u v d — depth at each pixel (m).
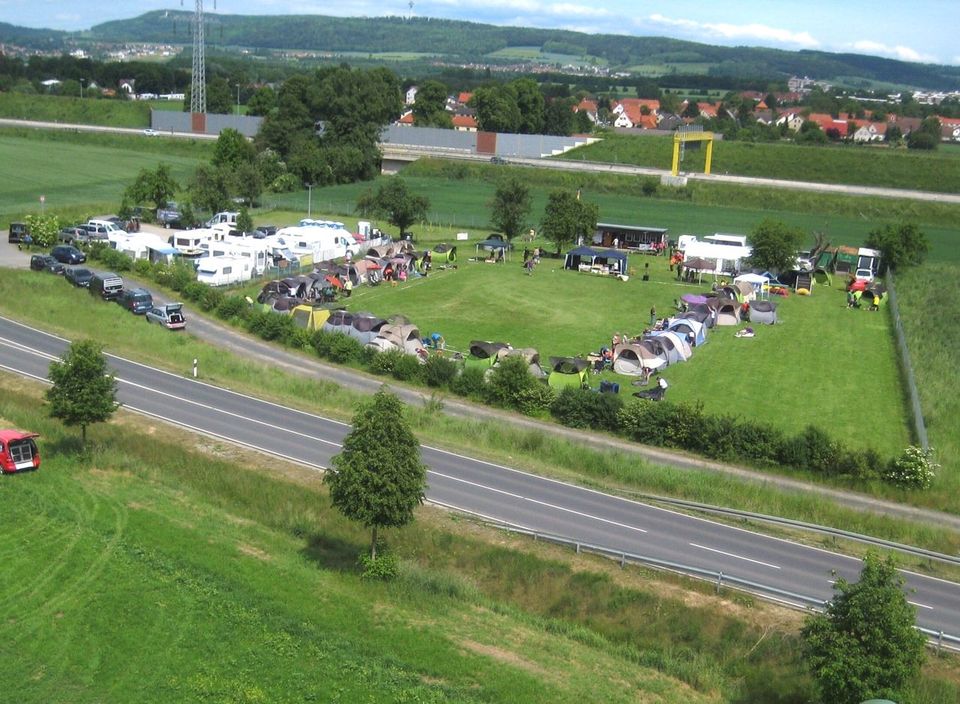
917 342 70.81
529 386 54.25
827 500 42.44
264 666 26.69
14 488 37.56
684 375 61.78
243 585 30.92
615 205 148.25
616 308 77.81
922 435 49.72
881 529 39.91
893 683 24.28
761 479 45.22
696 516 40.44
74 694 25.17
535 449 47.53
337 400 53.72
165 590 30.42
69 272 74.81
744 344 69.88
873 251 97.25
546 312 75.56
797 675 28.02
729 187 157.00
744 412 55.06
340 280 78.69
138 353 60.25
